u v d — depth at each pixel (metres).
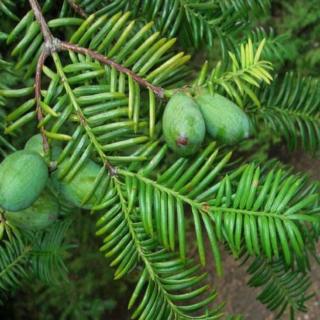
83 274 1.05
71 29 0.48
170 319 0.39
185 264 0.38
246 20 0.47
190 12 0.46
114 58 0.38
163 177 0.37
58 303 1.02
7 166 0.35
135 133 0.38
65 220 0.49
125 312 1.07
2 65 0.40
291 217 0.37
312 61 0.99
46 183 0.37
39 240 0.50
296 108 0.49
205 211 0.37
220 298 1.01
